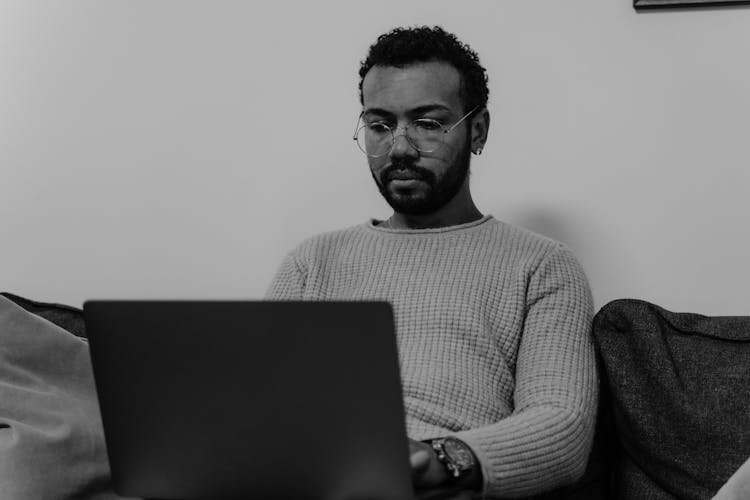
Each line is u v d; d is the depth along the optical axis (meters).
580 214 1.67
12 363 1.38
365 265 1.48
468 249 1.44
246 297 1.86
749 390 1.26
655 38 1.62
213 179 1.87
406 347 1.39
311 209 1.82
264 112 1.83
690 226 1.63
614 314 1.37
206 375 0.96
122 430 1.03
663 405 1.29
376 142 1.46
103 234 1.92
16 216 1.97
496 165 1.71
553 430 1.18
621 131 1.65
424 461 0.99
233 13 1.84
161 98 1.89
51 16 1.94
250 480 0.97
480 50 1.70
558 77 1.67
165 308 0.96
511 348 1.38
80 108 1.93
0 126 1.97
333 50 1.79
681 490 1.27
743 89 1.60
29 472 1.26
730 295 1.61
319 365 0.91
